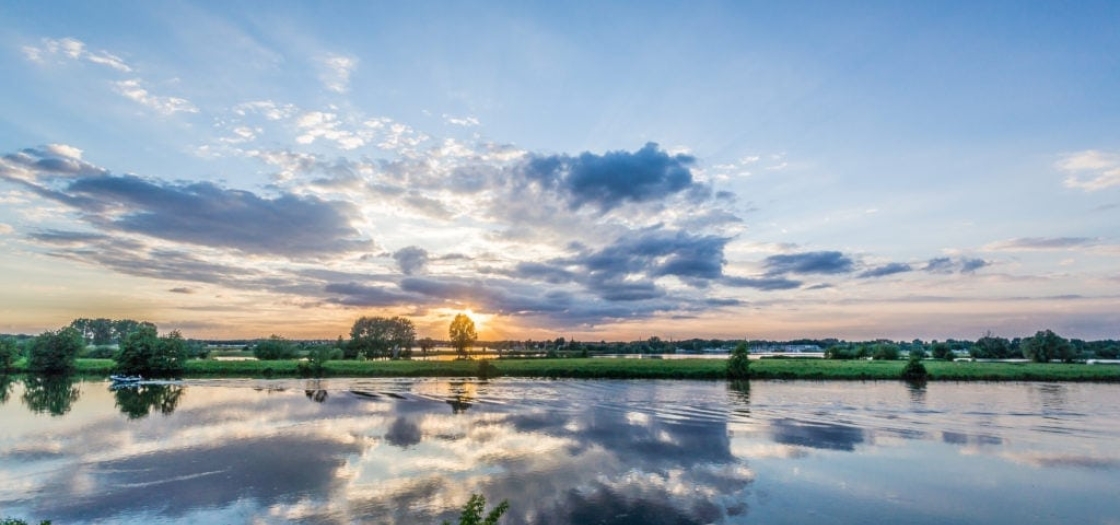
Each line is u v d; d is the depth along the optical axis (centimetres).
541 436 3675
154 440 3519
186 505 2248
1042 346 12081
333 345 13725
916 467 2886
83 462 2944
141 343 8256
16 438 3591
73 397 5888
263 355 11581
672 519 2105
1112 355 16025
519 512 2169
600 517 2119
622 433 3784
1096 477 2703
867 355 13038
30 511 2200
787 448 3328
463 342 15088
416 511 2164
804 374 8025
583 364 9275
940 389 6669
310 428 3950
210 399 5681
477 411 4809
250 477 2639
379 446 3341
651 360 10681
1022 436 3694
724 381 7731
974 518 2141
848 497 2386
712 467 2878
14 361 9144
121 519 2108
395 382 7656
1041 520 2128
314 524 2030
